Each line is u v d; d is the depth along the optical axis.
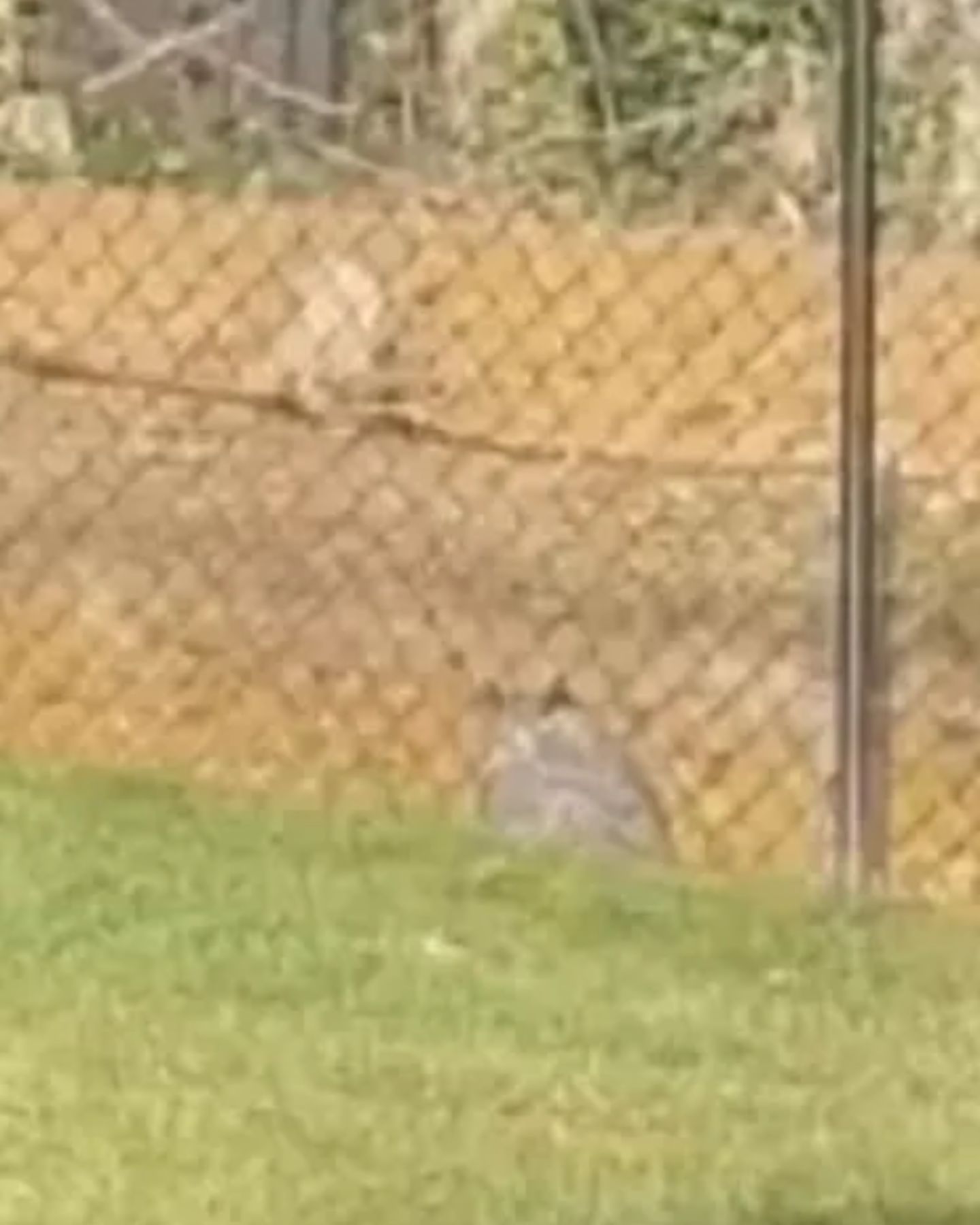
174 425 17.88
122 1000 10.38
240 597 15.25
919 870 12.54
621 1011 10.44
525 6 19.17
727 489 16.86
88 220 19.78
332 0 18.86
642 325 19.38
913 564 15.02
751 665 14.23
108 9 20.03
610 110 19.33
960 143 18.58
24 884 11.30
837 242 13.66
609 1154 9.40
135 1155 9.28
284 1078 9.83
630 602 15.09
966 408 18.25
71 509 16.55
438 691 14.04
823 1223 9.05
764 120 19.44
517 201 19.33
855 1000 10.65
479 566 15.70
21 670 14.33
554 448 17.80
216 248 19.33
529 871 11.60
